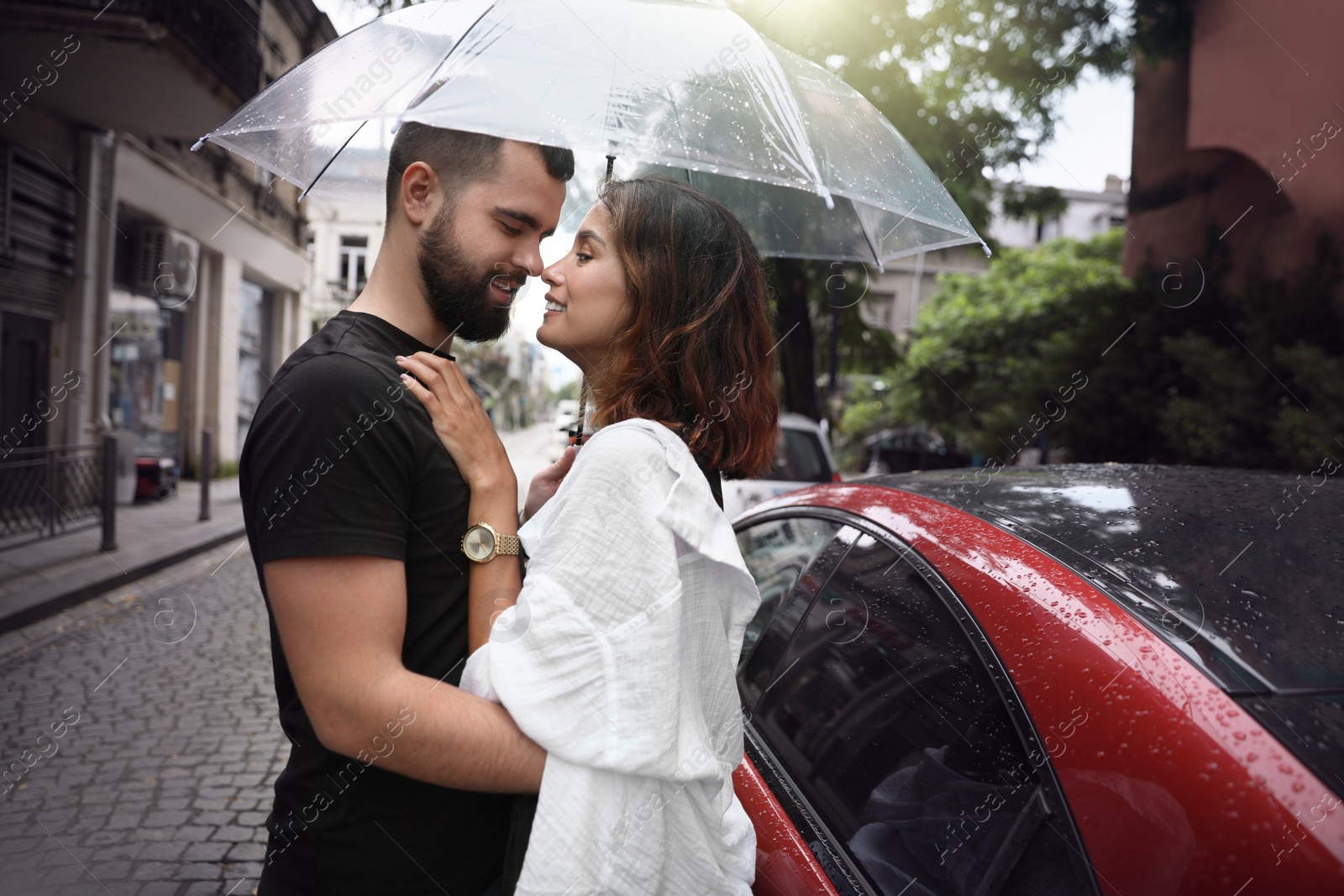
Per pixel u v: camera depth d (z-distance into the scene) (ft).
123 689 13.85
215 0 29.09
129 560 22.74
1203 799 2.60
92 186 31.86
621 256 3.39
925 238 6.35
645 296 3.33
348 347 3.27
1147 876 2.62
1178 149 28.71
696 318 3.34
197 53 26.94
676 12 4.81
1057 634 3.32
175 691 13.78
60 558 22.59
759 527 6.80
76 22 24.23
